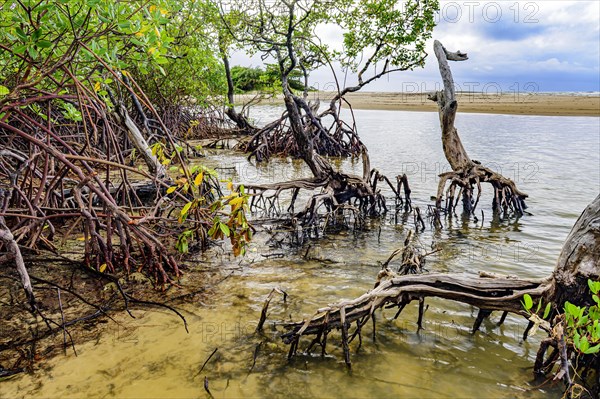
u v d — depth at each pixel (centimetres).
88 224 466
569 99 5550
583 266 318
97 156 723
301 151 843
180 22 1178
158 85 1631
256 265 562
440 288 371
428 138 2122
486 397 308
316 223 734
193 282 496
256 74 3388
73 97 466
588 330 284
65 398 296
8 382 310
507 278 373
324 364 346
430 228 770
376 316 427
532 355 364
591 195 988
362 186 861
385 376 331
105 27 423
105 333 379
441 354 363
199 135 2038
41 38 406
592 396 308
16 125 796
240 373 330
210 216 590
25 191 550
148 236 489
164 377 322
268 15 1248
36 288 419
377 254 618
